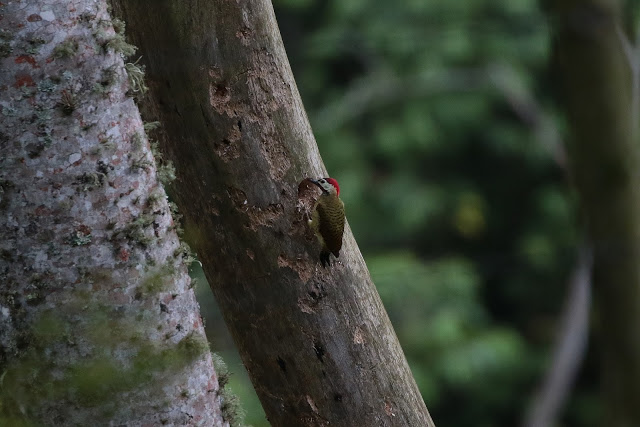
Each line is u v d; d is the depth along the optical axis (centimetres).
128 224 1669
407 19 3128
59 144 1664
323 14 3388
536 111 3025
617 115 1669
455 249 3428
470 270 3020
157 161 1694
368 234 3142
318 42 3188
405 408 1722
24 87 1662
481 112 3138
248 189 1708
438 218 3316
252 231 1709
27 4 1661
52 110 1664
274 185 1709
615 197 1672
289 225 1709
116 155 1669
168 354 1672
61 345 1662
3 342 1664
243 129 1706
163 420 1670
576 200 1678
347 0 3178
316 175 1712
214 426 1681
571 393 3659
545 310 3475
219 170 1708
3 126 1662
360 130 3184
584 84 1669
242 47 1705
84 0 1666
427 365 2870
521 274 3450
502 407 3281
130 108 1672
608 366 1681
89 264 1666
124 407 1666
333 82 3403
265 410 1727
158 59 1705
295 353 1716
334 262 1714
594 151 1670
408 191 3156
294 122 1711
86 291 1666
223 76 1705
